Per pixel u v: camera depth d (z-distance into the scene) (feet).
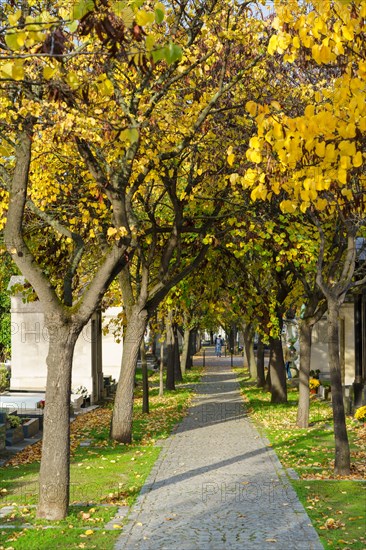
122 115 40.04
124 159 37.45
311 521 34.47
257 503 38.27
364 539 31.37
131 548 30.50
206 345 391.24
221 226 65.57
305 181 27.55
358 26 26.50
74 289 66.39
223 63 45.68
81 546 30.68
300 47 28.91
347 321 118.32
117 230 35.70
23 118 37.52
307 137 25.93
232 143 53.11
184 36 45.29
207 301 77.61
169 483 44.16
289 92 51.90
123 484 44.09
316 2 25.43
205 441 62.54
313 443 59.36
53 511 35.40
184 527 33.76
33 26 18.67
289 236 61.26
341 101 27.30
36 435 66.74
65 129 35.47
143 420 79.25
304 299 86.53
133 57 19.75
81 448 59.31
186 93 49.52
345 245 59.67
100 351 111.55
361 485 42.47
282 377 95.91
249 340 143.33
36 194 50.55
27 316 101.81
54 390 35.83
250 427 71.61
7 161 47.80
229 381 143.13
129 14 18.94
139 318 63.21
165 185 58.75
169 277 68.49
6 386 106.01
